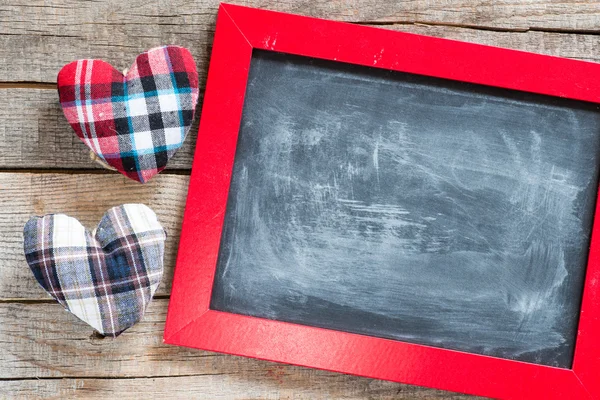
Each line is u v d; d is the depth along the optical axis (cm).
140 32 84
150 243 77
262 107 80
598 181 81
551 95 80
